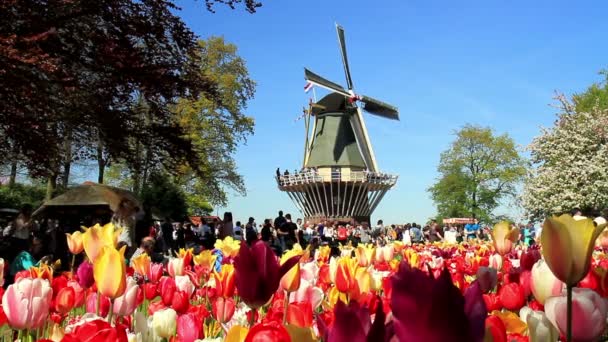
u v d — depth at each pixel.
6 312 2.60
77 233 5.13
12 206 33.81
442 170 64.94
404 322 0.99
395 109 57.78
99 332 1.78
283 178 59.72
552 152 40.22
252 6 15.19
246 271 2.08
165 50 15.44
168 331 2.75
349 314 1.14
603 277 2.59
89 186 17.31
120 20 14.02
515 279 3.71
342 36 58.16
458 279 4.27
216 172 43.12
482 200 63.00
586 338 1.85
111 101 14.35
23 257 7.64
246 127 44.12
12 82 11.59
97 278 2.67
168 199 33.34
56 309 3.38
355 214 57.69
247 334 1.63
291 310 2.40
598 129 38.94
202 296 4.81
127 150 15.49
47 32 12.00
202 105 40.38
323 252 7.13
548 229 1.81
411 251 7.41
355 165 58.00
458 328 0.97
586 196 37.94
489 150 63.25
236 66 43.78
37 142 12.94
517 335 2.18
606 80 50.72
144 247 11.03
